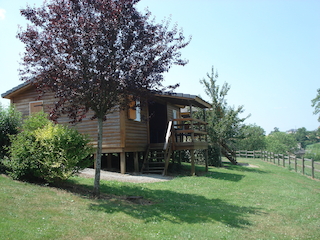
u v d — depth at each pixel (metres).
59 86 8.26
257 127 53.88
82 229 5.63
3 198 6.93
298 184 14.41
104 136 14.22
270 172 19.84
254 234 6.32
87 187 9.77
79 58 8.18
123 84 8.35
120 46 8.34
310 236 6.35
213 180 13.59
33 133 9.50
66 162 8.87
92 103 8.57
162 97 16.38
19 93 16.48
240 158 36.91
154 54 8.70
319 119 53.50
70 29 7.97
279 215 8.00
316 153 62.25
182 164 20.28
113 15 8.03
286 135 67.81
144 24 8.80
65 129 9.61
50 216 6.16
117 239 5.37
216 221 7.07
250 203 9.40
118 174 13.66
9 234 4.86
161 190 10.37
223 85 23.16
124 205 7.86
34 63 8.35
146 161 15.87
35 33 8.23
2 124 10.99
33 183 9.38
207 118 22.81
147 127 16.88
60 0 8.42
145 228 6.13
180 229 6.27
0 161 10.19
